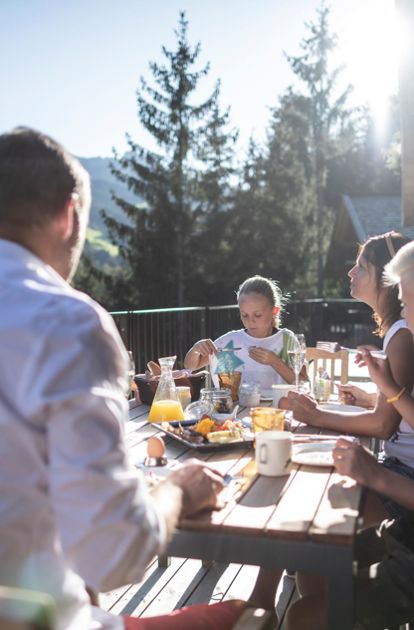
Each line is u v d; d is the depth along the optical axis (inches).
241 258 1010.7
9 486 38.1
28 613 27.7
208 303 1005.8
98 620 50.4
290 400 91.1
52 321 38.5
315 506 58.3
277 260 1021.8
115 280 1027.9
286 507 58.1
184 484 55.4
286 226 1027.9
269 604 83.0
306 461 71.1
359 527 56.7
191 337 309.1
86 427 38.1
